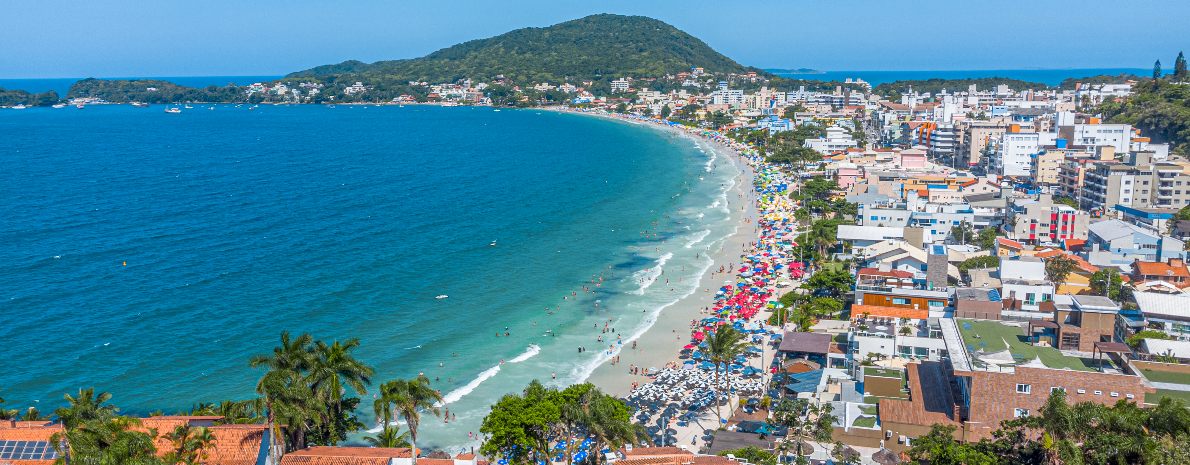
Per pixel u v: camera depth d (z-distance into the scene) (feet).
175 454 226.99
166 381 387.34
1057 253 515.09
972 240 606.96
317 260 617.21
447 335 458.50
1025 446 245.24
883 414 281.13
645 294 538.47
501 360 422.41
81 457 205.05
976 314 353.51
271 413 235.20
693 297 530.27
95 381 386.11
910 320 386.73
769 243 638.12
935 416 279.28
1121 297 442.09
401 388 257.14
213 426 242.17
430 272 590.55
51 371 396.16
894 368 326.03
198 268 586.04
